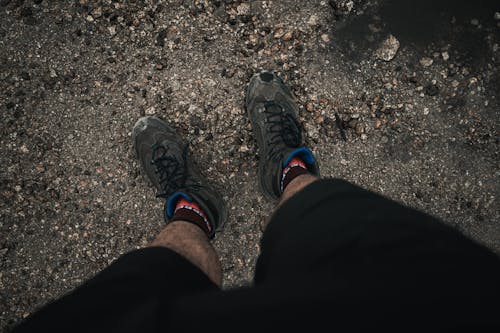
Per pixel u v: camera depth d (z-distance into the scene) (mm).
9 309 1685
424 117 1714
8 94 1694
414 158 1716
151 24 1713
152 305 658
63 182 1699
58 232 1696
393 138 1716
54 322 714
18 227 1690
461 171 1713
